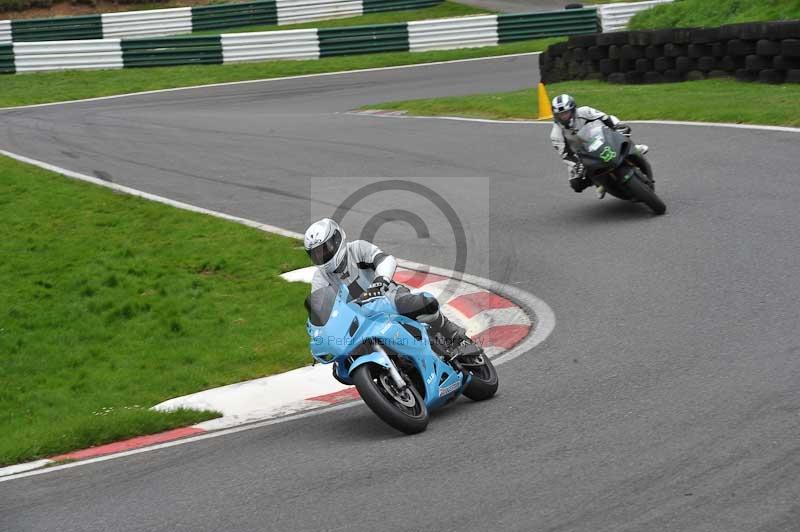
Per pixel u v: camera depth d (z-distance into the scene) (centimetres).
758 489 1802
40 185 6059
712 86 7094
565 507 1816
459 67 10950
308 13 14438
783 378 2383
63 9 15625
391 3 14500
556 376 2677
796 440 1998
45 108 9725
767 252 3500
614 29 12112
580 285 3525
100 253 4712
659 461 1978
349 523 1859
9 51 11894
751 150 4988
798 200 4062
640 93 7188
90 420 2819
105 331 3816
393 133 7012
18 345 3750
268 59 12119
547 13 12225
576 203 4694
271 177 5969
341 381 2544
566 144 4316
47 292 4222
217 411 2877
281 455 2350
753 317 2900
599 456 2044
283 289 4069
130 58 12088
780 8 8588
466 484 1981
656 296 3256
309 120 8006
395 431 2428
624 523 1728
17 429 2964
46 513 2156
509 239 4253
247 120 8181
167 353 3534
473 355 2580
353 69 11406
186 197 5644
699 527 1686
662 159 5097
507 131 6644
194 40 12075
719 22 9056
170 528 1959
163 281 4269
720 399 2295
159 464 2427
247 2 14412
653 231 3997
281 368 3256
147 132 7788
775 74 6800
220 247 4684
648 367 2619
